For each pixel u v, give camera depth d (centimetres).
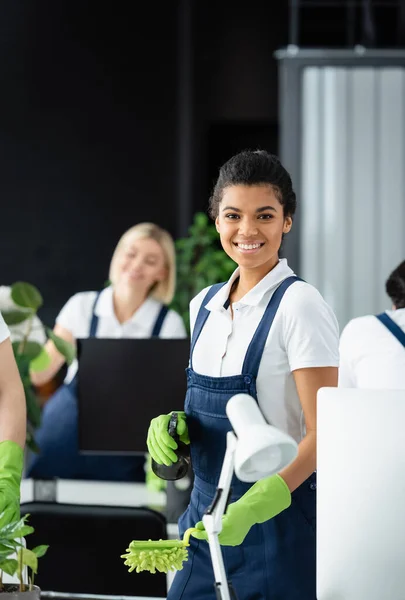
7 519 199
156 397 334
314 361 213
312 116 683
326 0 738
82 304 453
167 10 839
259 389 219
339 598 170
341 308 687
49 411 388
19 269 853
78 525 265
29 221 852
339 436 170
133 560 167
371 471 168
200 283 711
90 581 266
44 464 383
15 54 848
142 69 844
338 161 682
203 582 219
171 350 333
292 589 214
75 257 850
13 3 846
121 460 386
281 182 216
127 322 448
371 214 683
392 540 167
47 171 850
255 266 217
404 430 167
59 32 847
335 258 686
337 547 170
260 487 198
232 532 190
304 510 215
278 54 682
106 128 848
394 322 319
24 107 850
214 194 222
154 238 446
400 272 323
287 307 217
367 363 319
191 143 838
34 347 368
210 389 221
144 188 847
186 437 225
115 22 845
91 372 337
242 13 828
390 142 680
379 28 727
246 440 144
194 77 835
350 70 679
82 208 849
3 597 179
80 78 847
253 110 830
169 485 326
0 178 853
